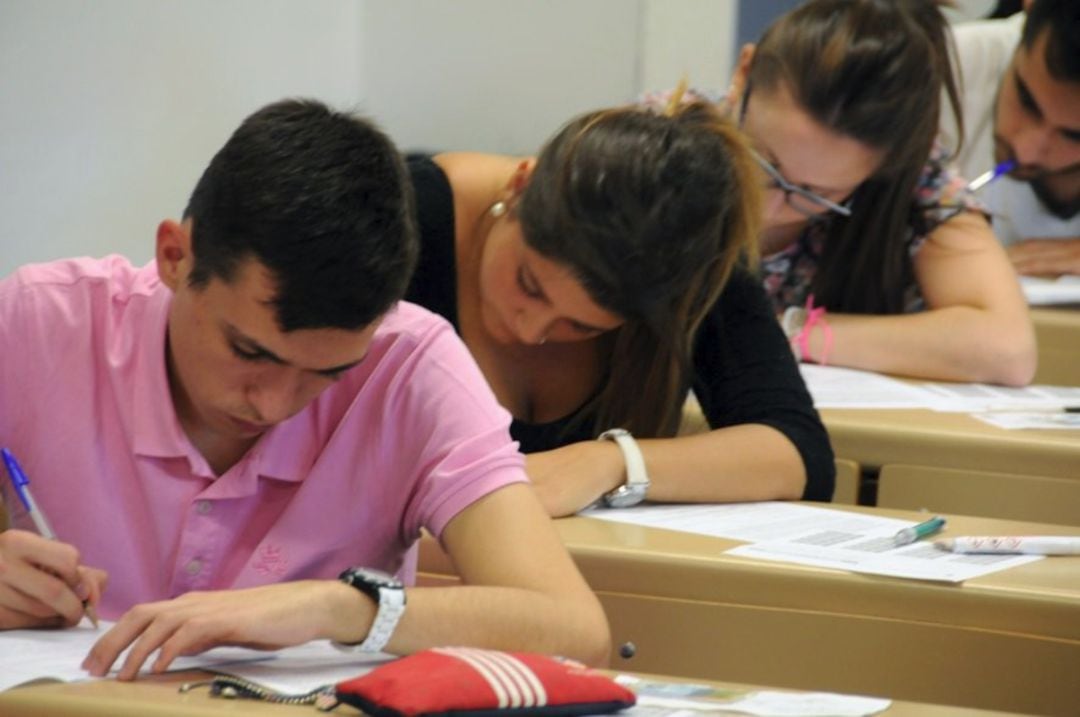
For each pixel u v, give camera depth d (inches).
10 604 89.8
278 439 100.5
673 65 244.5
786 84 168.7
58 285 102.6
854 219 187.8
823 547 115.0
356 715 72.7
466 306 135.9
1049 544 116.3
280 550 100.9
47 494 101.0
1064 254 227.5
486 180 136.3
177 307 94.3
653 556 110.1
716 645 109.5
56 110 165.5
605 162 117.9
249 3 199.9
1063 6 218.8
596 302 120.5
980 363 183.3
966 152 229.0
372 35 240.4
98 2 169.2
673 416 139.6
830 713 78.6
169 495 99.9
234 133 90.1
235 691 75.4
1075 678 104.4
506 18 241.8
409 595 89.7
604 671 92.0
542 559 97.2
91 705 72.8
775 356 144.2
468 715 72.7
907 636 106.7
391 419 102.0
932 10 181.9
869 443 148.3
